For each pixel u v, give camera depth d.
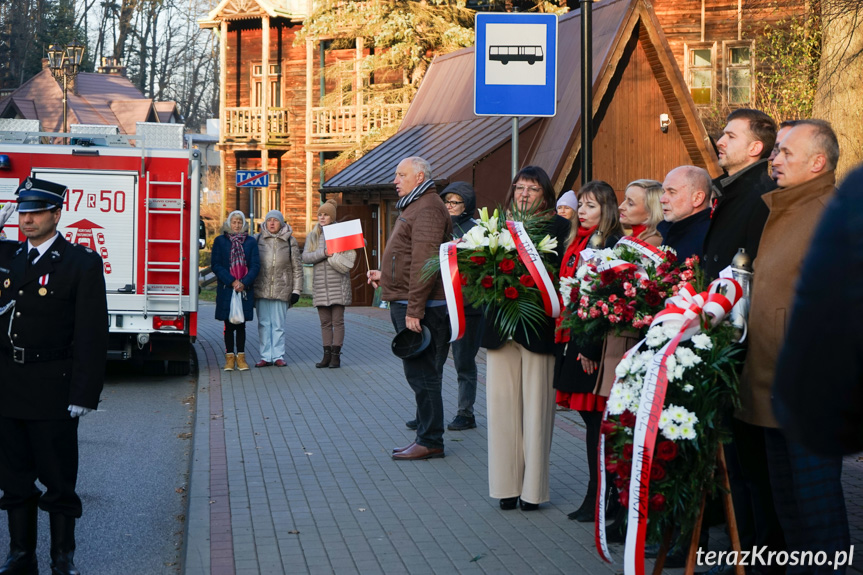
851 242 1.96
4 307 5.07
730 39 25.20
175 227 12.35
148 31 73.06
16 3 63.66
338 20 29.16
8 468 5.14
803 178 4.24
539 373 6.12
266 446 8.30
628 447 4.21
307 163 32.50
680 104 16.42
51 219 5.16
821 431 2.07
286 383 11.90
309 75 31.97
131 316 12.30
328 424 9.31
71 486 5.18
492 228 6.05
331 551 5.45
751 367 4.32
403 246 8.10
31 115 49.91
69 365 5.12
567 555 5.36
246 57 36.12
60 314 5.10
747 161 4.88
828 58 13.25
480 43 9.05
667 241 5.52
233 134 35.44
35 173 12.10
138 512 6.79
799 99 19.17
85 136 12.38
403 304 8.20
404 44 27.69
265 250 13.29
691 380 4.18
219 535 5.72
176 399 11.58
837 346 1.98
